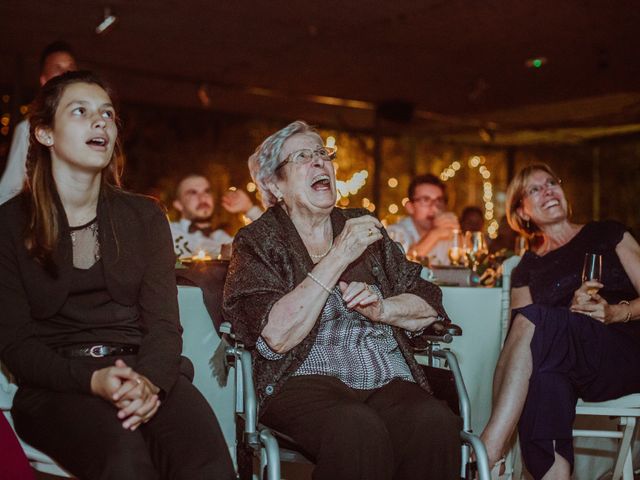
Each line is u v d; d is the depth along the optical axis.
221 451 2.14
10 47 6.77
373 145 9.61
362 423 2.21
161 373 2.19
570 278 3.32
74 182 2.29
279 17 6.06
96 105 2.28
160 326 2.30
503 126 9.77
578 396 3.00
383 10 5.90
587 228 3.39
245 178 8.95
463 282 3.71
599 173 10.69
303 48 6.90
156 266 2.36
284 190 2.66
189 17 6.05
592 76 7.76
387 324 2.58
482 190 10.38
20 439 2.28
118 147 2.45
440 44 6.80
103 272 2.28
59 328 2.28
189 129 8.73
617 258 3.30
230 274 2.51
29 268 2.21
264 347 2.41
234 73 7.66
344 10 5.91
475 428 3.38
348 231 2.40
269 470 2.14
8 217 2.24
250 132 9.09
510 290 3.46
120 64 7.31
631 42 6.72
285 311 2.38
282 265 2.53
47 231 2.21
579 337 2.93
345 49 6.93
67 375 2.11
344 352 2.54
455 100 8.75
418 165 9.93
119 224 2.32
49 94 2.29
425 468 2.31
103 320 2.30
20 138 3.71
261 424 2.45
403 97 8.62
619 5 5.80
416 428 2.31
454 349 3.34
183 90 8.09
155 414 2.20
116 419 2.07
